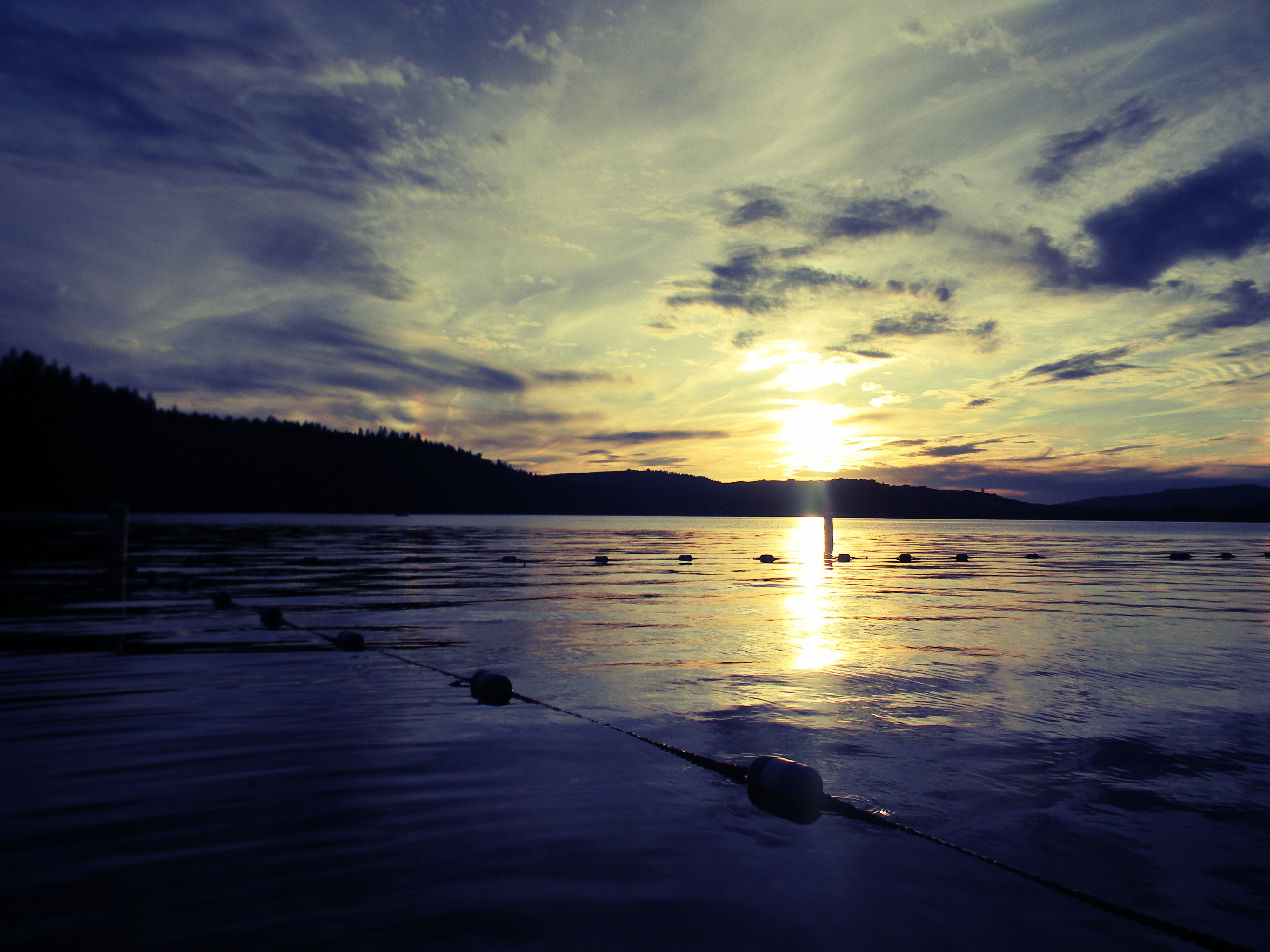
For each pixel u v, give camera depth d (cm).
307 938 225
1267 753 450
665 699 580
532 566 2262
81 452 15088
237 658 724
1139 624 1036
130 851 288
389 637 876
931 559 2953
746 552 3378
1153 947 233
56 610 1075
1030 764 427
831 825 334
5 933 226
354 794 356
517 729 483
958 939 234
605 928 234
